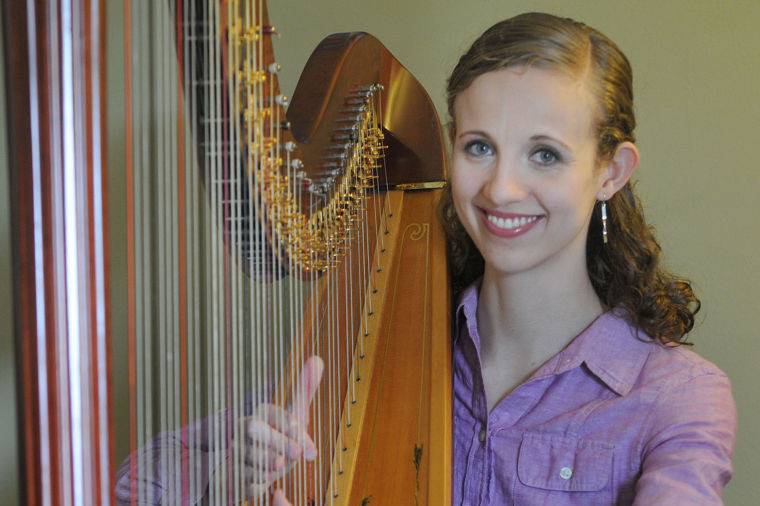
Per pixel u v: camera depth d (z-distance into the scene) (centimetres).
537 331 153
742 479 287
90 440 68
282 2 307
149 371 87
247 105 108
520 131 138
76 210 67
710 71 288
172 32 93
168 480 118
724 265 289
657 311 150
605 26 294
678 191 292
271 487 127
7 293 254
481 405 154
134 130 89
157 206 92
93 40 68
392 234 183
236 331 115
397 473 143
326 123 144
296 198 133
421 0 304
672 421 135
